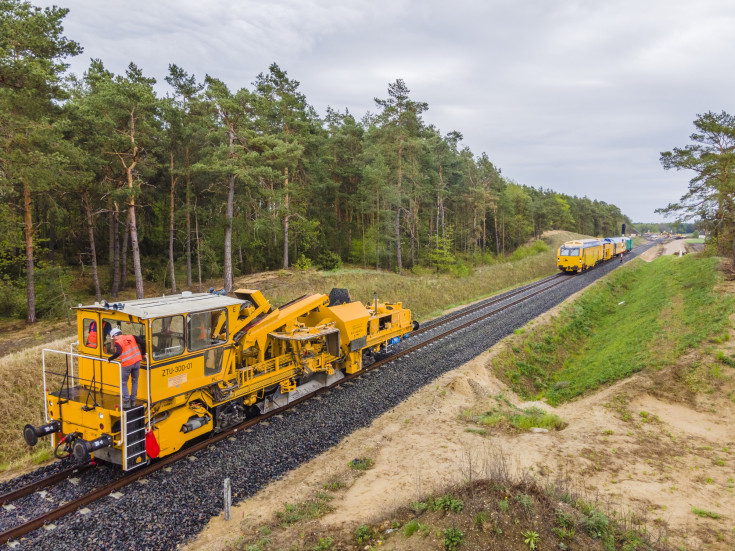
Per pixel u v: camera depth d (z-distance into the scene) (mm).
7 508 7340
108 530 6887
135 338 7945
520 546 5711
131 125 25656
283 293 27141
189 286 34219
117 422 7883
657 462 9250
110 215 34312
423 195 48625
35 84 18078
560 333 21922
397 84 40031
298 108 38938
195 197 34812
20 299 25047
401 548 6008
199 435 9641
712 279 23188
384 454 9633
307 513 7316
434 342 18719
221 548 6469
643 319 21469
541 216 83875
